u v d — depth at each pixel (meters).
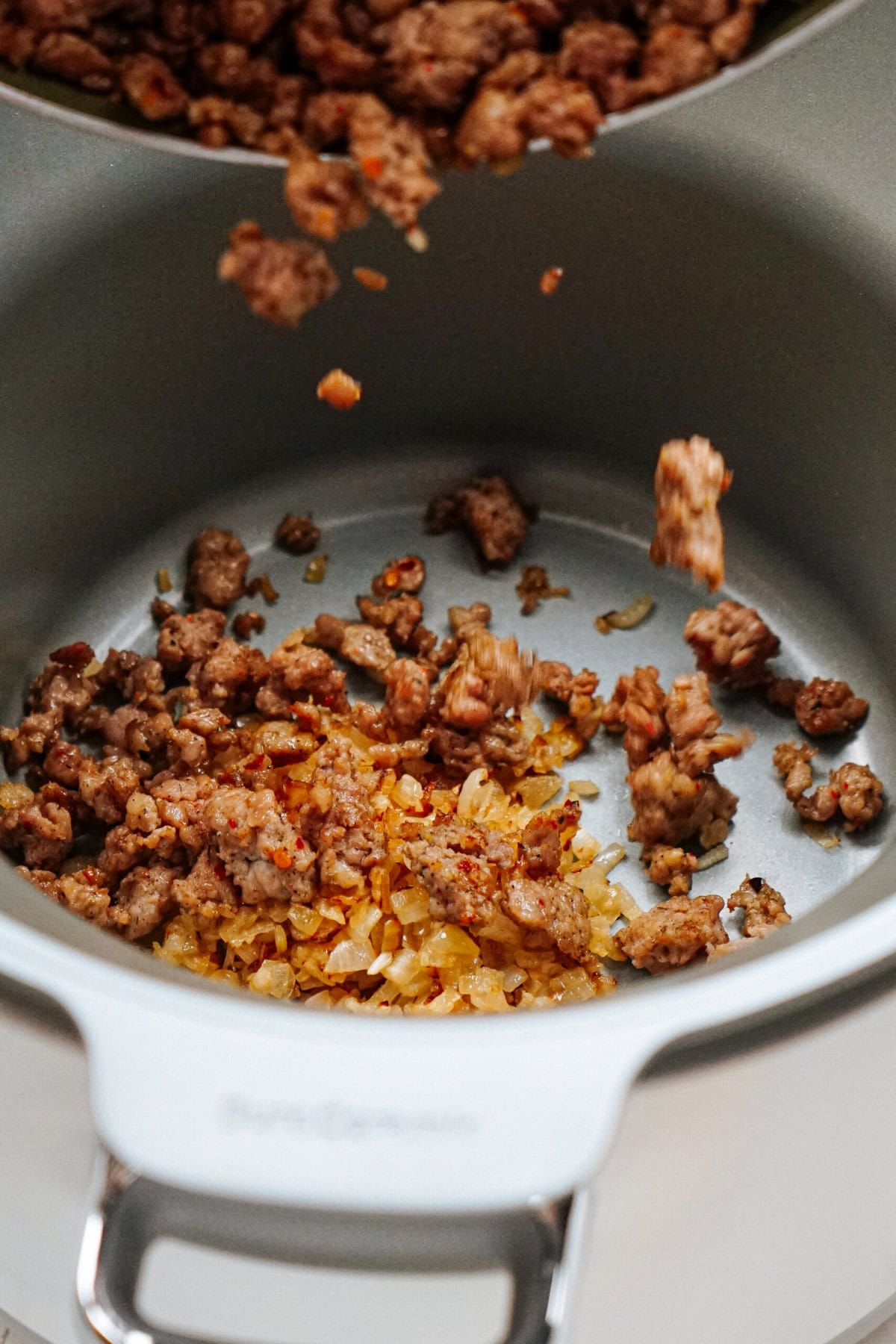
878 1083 0.50
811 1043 0.48
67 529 0.69
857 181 0.63
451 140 0.54
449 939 0.59
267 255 0.54
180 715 0.67
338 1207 0.44
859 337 0.63
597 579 0.72
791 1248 0.51
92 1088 0.45
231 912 0.60
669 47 0.52
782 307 0.65
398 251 0.68
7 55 0.53
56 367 0.65
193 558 0.72
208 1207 0.46
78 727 0.67
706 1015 0.46
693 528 0.60
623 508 0.73
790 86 0.64
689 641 0.67
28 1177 0.50
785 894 0.63
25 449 0.66
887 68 0.64
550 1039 0.45
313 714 0.64
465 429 0.74
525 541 0.73
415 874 0.59
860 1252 0.53
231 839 0.59
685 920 0.60
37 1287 0.52
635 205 0.65
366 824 0.60
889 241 0.62
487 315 0.70
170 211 0.65
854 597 0.69
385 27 0.53
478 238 0.67
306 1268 0.47
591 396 0.72
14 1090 0.49
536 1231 0.46
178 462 0.71
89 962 0.46
